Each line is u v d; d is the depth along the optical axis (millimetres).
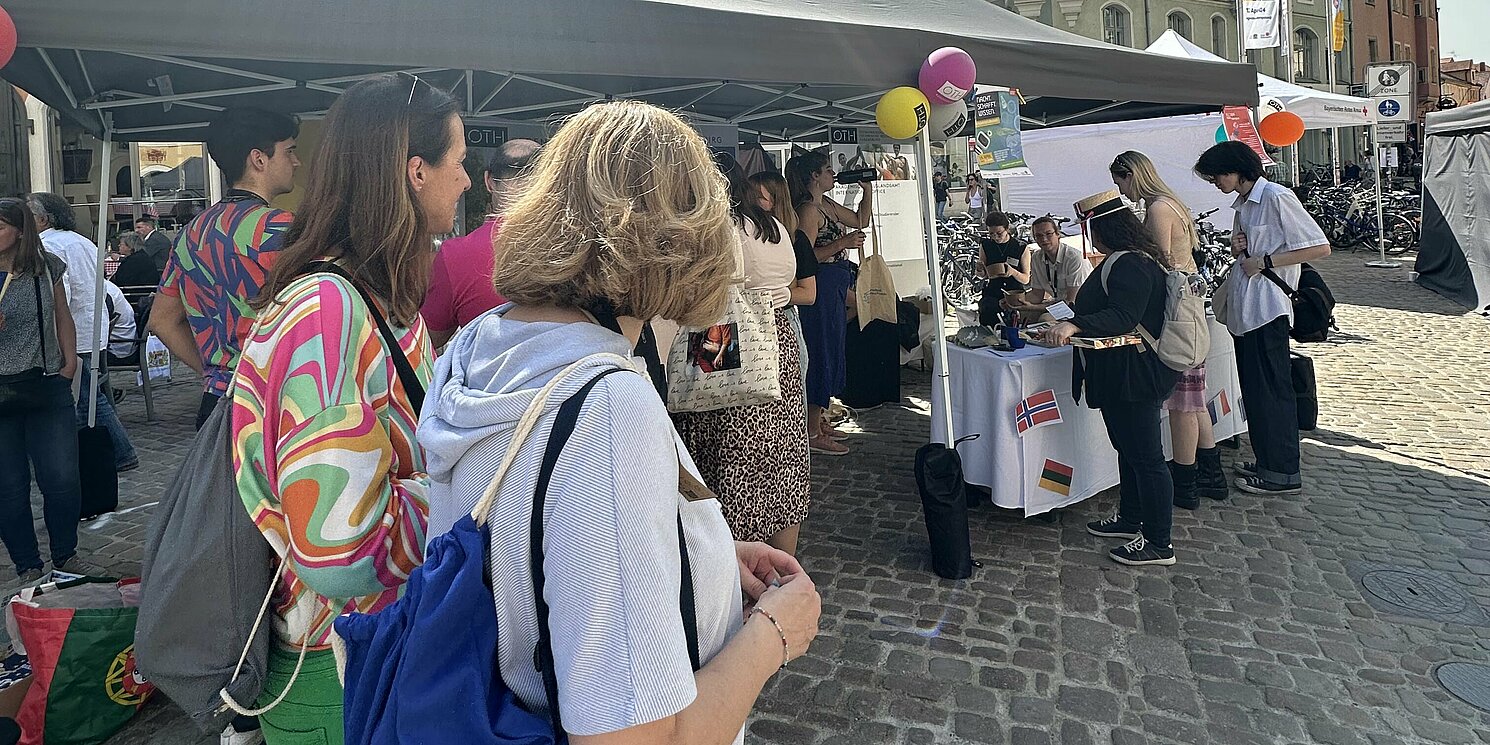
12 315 3414
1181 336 3477
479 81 4719
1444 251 11219
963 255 11516
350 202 1419
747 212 3100
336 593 1274
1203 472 4559
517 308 1006
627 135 947
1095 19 22375
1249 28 15375
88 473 3918
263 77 3619
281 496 1269
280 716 1499
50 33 2117
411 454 1408
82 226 11773
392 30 2461
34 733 2467
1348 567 3717
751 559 1218
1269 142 5738
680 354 2918
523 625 868
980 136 3863
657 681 798
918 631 3240
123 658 2600
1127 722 2662
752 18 3023
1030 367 3918
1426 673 2902
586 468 828
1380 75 14328
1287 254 4316
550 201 948
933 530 3672
